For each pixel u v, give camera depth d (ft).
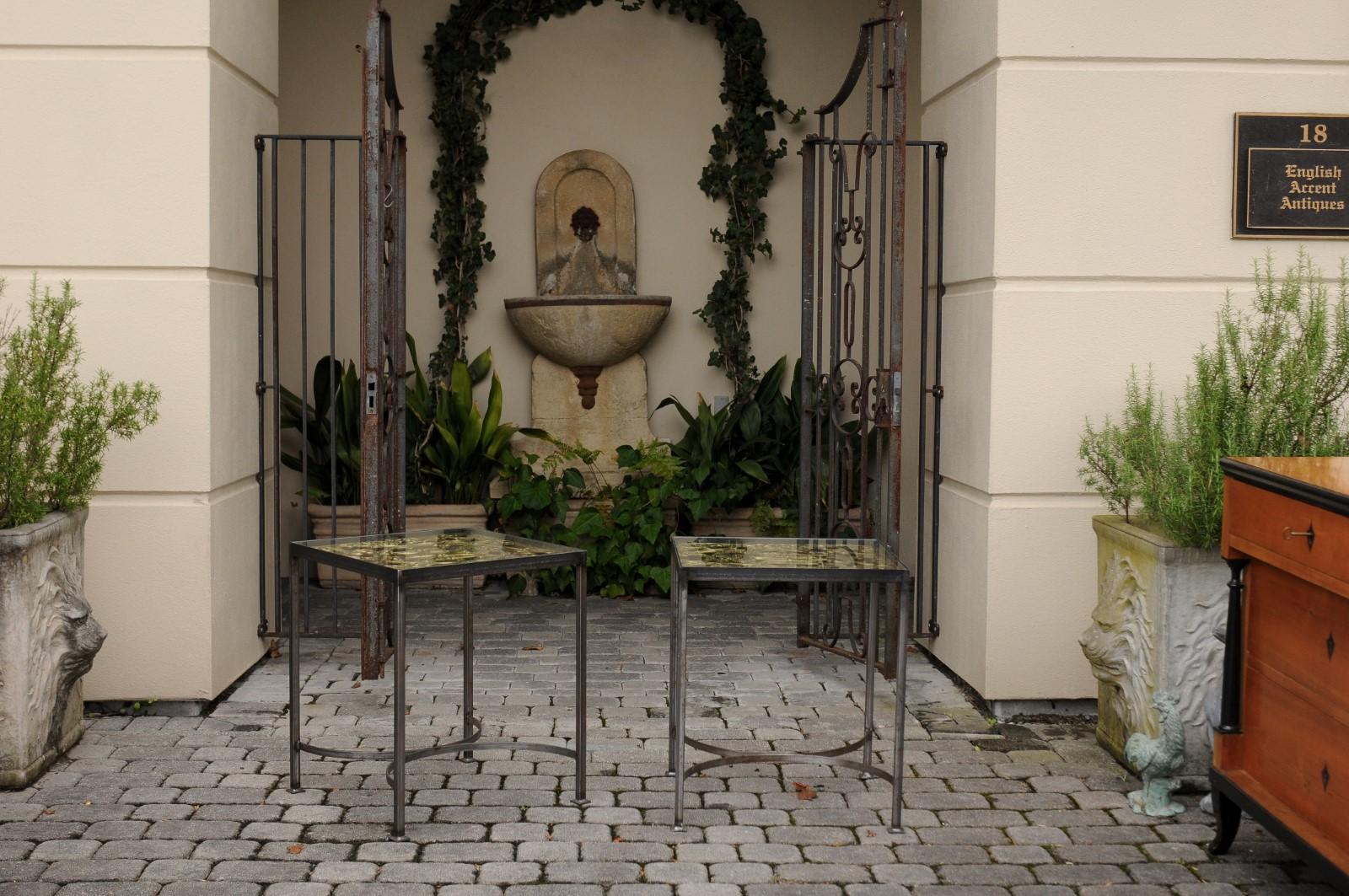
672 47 21.59
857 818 10.88
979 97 14.15
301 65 21.11
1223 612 11.25
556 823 10.67
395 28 21.29
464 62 21.22
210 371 13.57
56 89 13.32
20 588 11.17
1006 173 13.58
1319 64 13.74
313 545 11.36
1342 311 12.03
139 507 13.55
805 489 16.47
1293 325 13.62
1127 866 10.02
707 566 10.60
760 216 21.50
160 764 12.00
